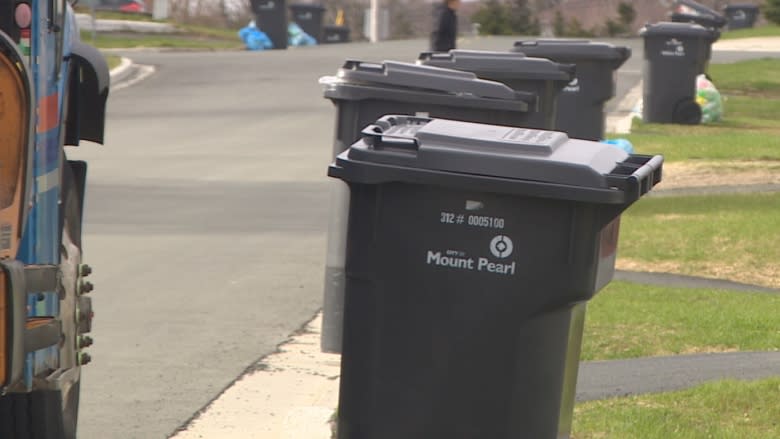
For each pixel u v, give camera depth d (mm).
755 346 33000
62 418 22625
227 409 27469
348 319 18547
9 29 20391
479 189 17781
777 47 186125
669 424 25500
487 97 29812
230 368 30922
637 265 45031
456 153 17875
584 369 30609
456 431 18328
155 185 64875
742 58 159000
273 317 36656
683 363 31109
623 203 17531
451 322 18188
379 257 18281
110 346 32969
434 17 70062
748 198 58594
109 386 29219
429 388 18312
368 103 29500
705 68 92500
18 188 18641
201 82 126875
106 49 167500
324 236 50875
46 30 21469
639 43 190750
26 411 22094
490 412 18219
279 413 27203
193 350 32625
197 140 86750
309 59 148125
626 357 31891
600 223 17734
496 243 17969
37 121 21062
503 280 18000
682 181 64062
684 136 83062
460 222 18047
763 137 81250
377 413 18484
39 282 19625
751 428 25266
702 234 49188
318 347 33250
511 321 18047
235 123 97125
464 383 18234
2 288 17375
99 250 47031
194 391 28875
